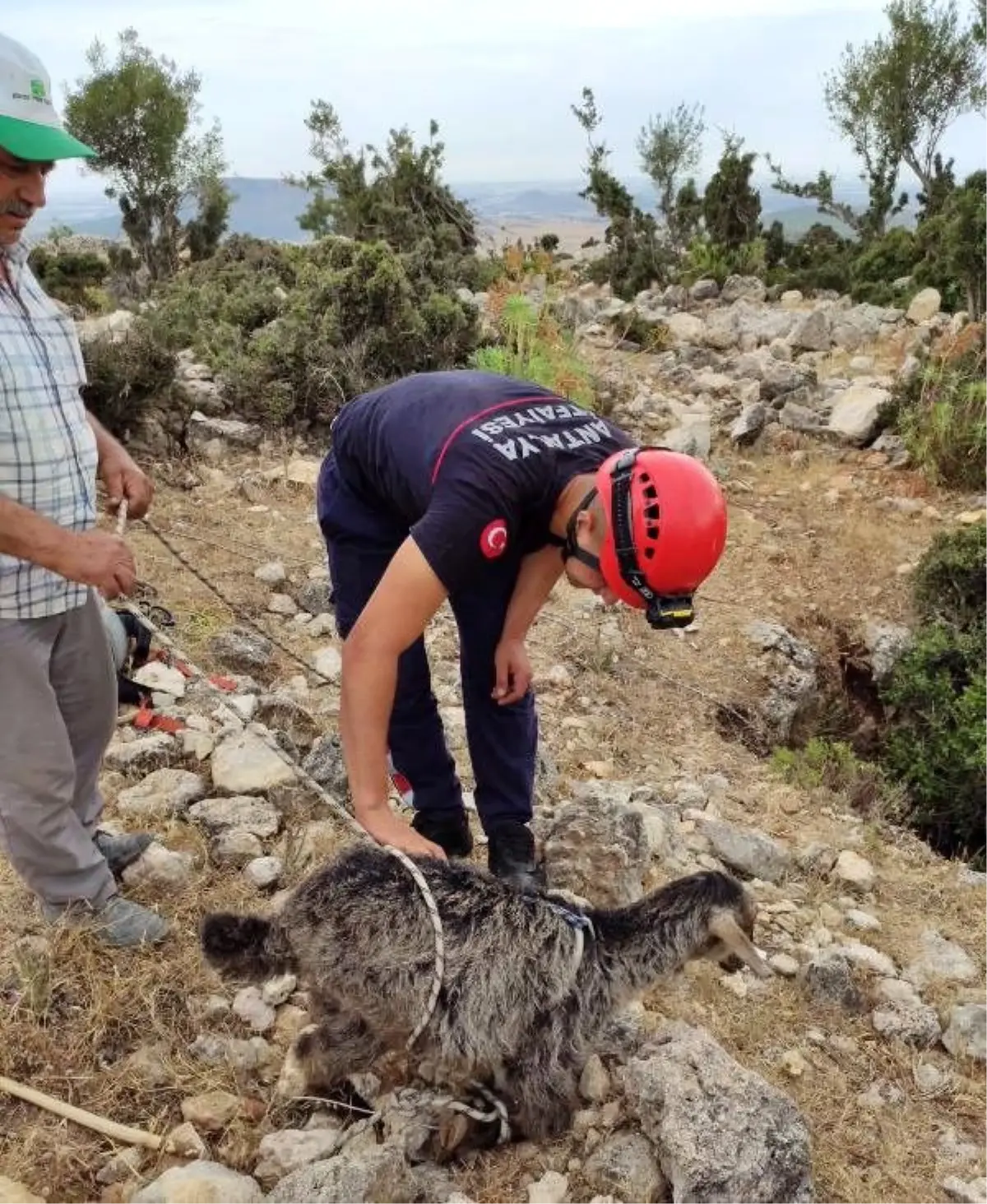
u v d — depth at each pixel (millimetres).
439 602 3055
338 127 20172
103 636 3770
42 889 3760
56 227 32625
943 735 7297
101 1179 3148
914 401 11242
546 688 6734
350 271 10312
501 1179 3299
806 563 9188
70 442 3461
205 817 4625
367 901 3146
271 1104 3438
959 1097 3898
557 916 3307
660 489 2980
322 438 9898
